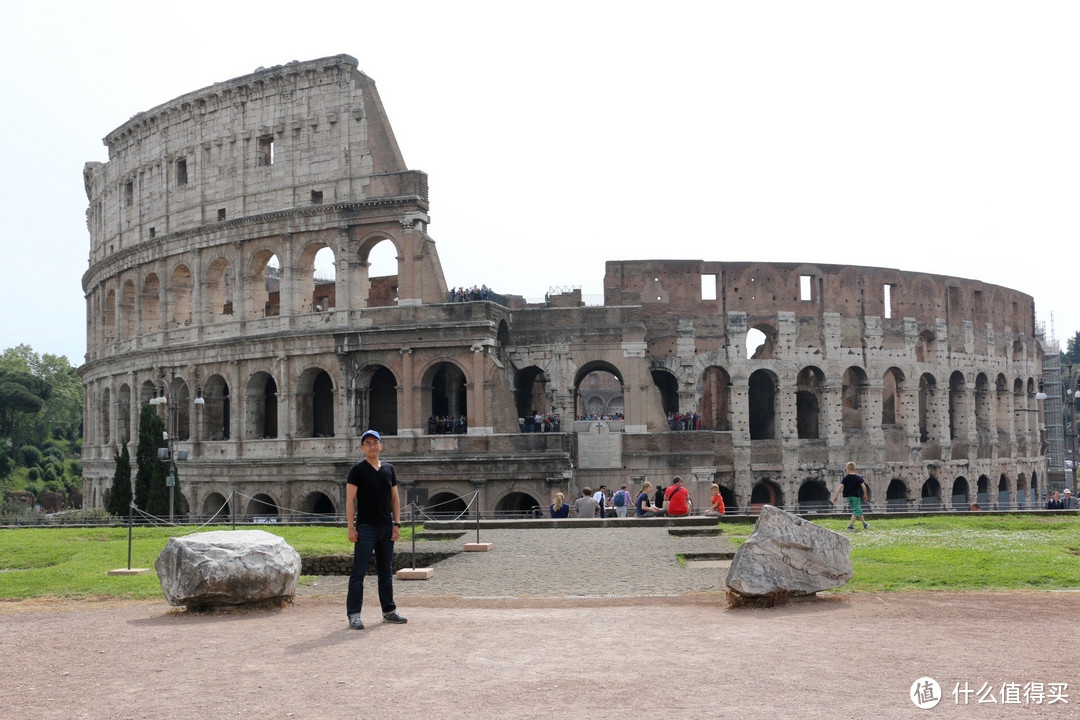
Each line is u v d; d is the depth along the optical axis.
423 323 87.12
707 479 89.12
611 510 67.44
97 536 56.22
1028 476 128.38
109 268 112.31
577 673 18.98
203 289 98.94
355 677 18.88
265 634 23.73
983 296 119.00
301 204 93.00
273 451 92.62
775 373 101.88
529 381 99.06
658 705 16.70
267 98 95.56
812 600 28.62
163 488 86.19
